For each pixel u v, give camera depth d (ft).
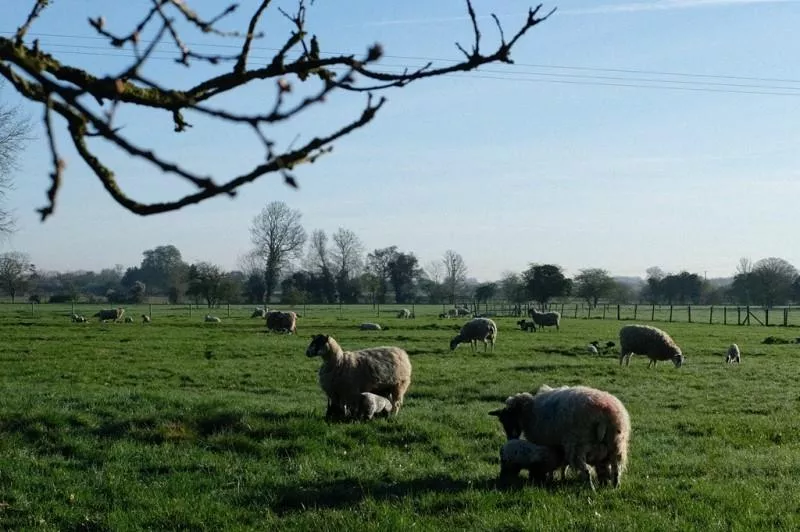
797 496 36.45
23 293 416.87
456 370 95.14
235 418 51.24
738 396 75.41
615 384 84.33
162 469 42.60
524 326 202.80
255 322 214.69
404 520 32.32
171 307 368.48
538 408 39.40
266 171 10.91
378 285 444.96
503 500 35.24
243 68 12.35
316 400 69.26
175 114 12.59
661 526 31.24
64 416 52.13
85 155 11.30
